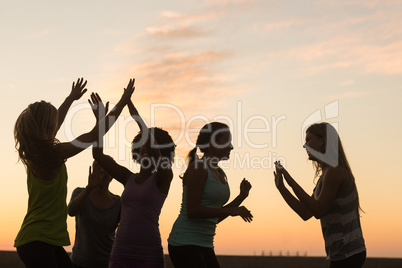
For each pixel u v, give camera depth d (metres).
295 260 58.88
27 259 5.04
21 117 5.05
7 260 36.19
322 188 5.71
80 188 7.08
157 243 5.66
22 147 5.00
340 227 5.70
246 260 57.34
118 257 5.59
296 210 6.08
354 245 5.66
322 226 5.91
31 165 5.05
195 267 5.59
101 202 6.91
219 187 5.74
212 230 5.81
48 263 5.05
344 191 5.70
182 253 5.65
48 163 5.01
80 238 6.93
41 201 5.12
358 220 5.79
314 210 5.62
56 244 5.12
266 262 56.59
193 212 5.56
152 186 5.63
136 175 5.82
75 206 6.61
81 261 6.92
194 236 5.66
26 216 5.18
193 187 5.61
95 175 6.56
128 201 5.66
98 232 6.85
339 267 5.71
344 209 5.68
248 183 6.70
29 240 5.03
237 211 5.57
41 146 4.96
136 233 5.59
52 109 5.13
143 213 5.62
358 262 5.68
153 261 5.60
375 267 50.56
